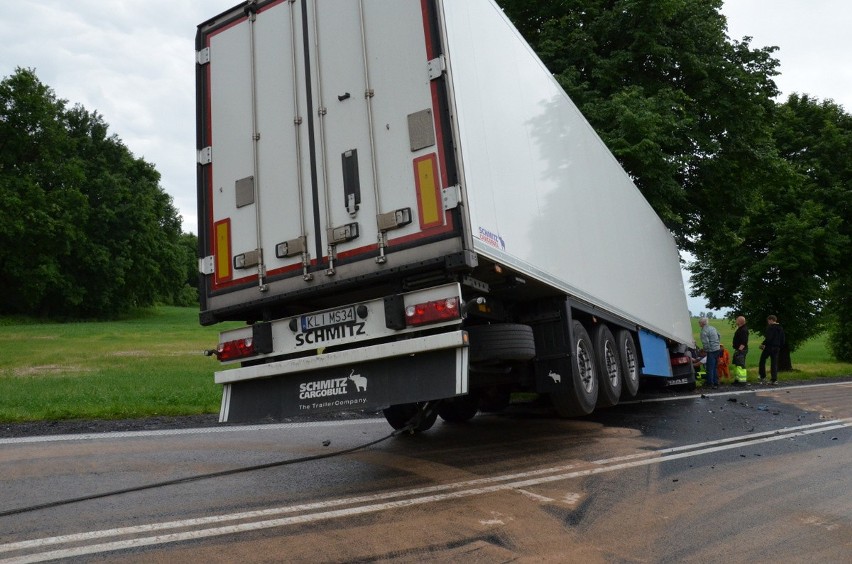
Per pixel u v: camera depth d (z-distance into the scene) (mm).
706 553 3678
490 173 5520
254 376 5645
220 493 4754
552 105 7551
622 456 6258
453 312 4859
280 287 5609
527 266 6059
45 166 45688
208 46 6301
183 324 45594
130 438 7230
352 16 5535
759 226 23188
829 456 6395
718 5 19516
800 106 26734
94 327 39469
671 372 13195
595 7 18609
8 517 4121
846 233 23984
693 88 18797
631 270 10391
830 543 3875
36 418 8789
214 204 6066
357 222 5281
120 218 51594
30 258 45219
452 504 4477
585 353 7629
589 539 3852
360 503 4465
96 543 3604
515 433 7758
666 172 16281
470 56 5531
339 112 5488
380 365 5215
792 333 23000
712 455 6391
